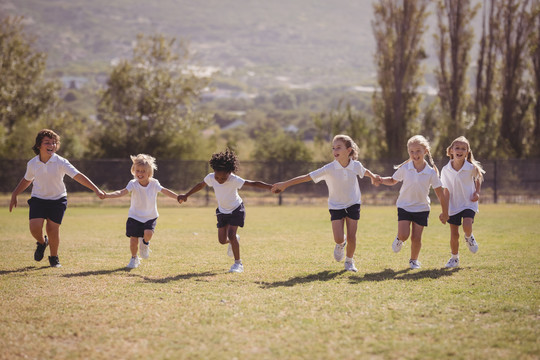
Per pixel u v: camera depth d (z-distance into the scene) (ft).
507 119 107.65
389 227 41.42
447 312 15.23
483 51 111.04
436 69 112.68
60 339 13.07
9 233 37.65
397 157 101.30
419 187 22.57
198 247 29.89
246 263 24.08
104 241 33.01
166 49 121.49
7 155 100.27
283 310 15.48
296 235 36.37
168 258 25.71
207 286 18.75
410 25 104.37
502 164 81.15
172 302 16.43
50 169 22.84
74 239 34.14
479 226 41.37
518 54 106.83
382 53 106.42
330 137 106.42
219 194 22.39
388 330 13.58
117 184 81.61
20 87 129.70
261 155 114.32
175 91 119.96
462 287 18.48
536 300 16.57
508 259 24.76
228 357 11.78
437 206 68.90
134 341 12.89
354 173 22.27
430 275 20.85
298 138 116.06
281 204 77.20
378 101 108.17
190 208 70.79
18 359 11.76
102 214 60.23
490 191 80.94
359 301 16.48
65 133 118.01
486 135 99.60
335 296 17.12
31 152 102.32
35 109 131.64
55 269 22.48
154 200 23.35
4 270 22.13
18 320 14.58
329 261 24.63
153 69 120.57
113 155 113.19
